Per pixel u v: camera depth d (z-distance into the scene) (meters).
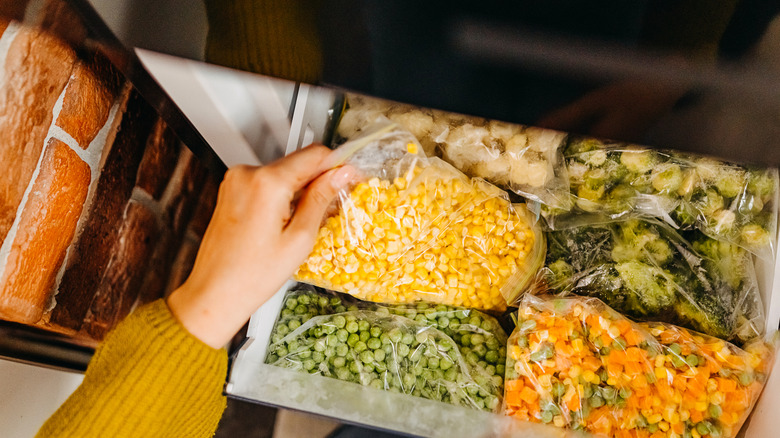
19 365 0.57
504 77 0.42
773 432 0.53
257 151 0.61
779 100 0.40
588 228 0.60
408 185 0.56
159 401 0.46
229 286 0.47
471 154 0.59
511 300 0.60
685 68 0.39
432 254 0.59
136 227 0.65
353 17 0.40
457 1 0.38
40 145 0.51
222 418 0.78
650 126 0.44
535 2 0.38
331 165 0.51
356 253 0.57
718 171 0.55
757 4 0.35
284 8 0.40
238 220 0.48
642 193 0.57
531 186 0.58
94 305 0.61
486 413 0.55
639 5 0.37
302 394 0.55
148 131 0.63
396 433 0.54
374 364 0.58
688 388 0.55
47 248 0.54
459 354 0.59
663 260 0.58
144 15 0.43
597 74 0.41
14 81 0.48
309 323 0.60
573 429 0.54
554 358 0.56
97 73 0.55
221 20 0.42
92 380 0.46
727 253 0.58
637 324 0.57
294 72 0.46
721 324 0.57
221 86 0.51
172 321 0.47
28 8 0.44
